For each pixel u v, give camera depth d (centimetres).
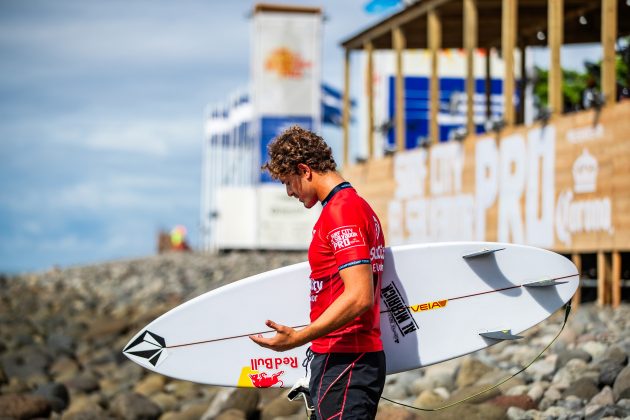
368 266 703
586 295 2322
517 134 2356
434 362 877
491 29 2975
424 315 880
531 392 1273
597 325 1709
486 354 1617
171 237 7462
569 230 2145
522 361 1488
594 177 2045
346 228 708
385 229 3206
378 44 3328
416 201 2956
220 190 5594
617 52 2456
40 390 1747
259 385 890
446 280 885
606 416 1123
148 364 895
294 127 747
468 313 887
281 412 1446
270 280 894
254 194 5556
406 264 881
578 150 2103
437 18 2784
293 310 891
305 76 5303
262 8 5244
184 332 895
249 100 5875
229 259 5062
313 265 730
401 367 874
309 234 5453
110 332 2745
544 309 899
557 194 2186
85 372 2123
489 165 2503
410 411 1237
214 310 895
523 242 2339
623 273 2336
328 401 724
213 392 1750
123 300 3672
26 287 4628
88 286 4500
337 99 5750
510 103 2405
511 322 892
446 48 3297
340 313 692
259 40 5278
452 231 2720
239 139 6000
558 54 2189
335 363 724
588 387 1256
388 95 4444
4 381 1936
